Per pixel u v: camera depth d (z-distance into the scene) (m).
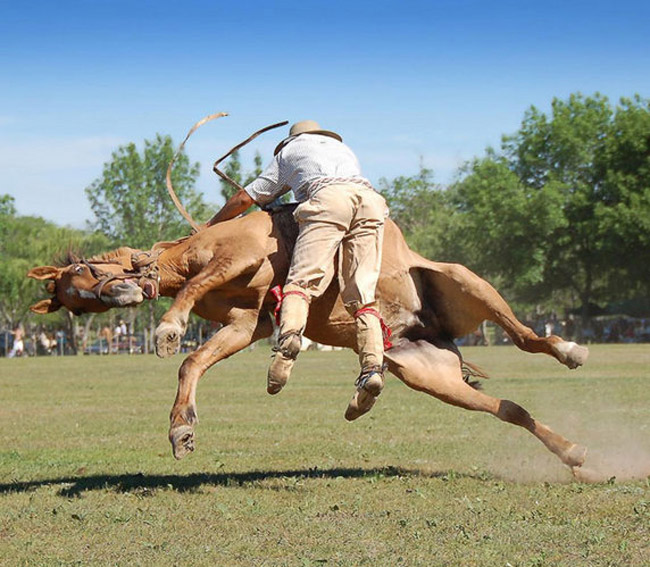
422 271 7.22
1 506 6.37
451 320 7.25
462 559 4.76
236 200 7.18
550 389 16.86
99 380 23.64
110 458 9.07
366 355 6.51
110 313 68.06
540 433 6.95
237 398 16.56
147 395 18.12
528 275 59.22
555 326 63.12
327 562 4.73
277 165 6.99
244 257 6.86
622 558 4.72
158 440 10.68
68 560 4.86
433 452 8.97
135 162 64.38
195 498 6.56
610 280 62.44
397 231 7.21
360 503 6.28
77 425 12.42
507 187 59.06
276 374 6.38
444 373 7.10
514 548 4.97
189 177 65.69
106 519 5.87
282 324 6.38
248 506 6.23
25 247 65.06
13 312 62.88
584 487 6.74
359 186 6.67
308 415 13.17
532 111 62.06
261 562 4.78
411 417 12.48
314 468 8.09
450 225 66.69
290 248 6.93
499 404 6.98
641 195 56.25
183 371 6.65
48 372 28.61
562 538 5.17
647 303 68.25
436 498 6.46
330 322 6.98
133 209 64.44
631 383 18.28
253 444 9.94
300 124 7.10
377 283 7.02
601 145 60.19
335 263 6.82
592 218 58.31
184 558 4.88
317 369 26.95
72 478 7.74
